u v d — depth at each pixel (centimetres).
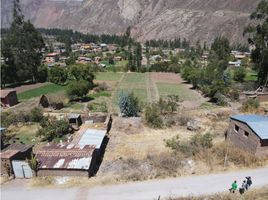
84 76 9206
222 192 3064
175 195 3047
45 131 4800
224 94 7388
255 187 3133
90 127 5000
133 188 3206
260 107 6181
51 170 3472
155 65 14512
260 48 7812
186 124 5328
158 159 3812
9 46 10338
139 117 5669
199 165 3625
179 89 9569
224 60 10925
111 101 7719
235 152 3822
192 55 18138
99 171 3641
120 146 4409
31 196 3114
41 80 11088
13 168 3491
